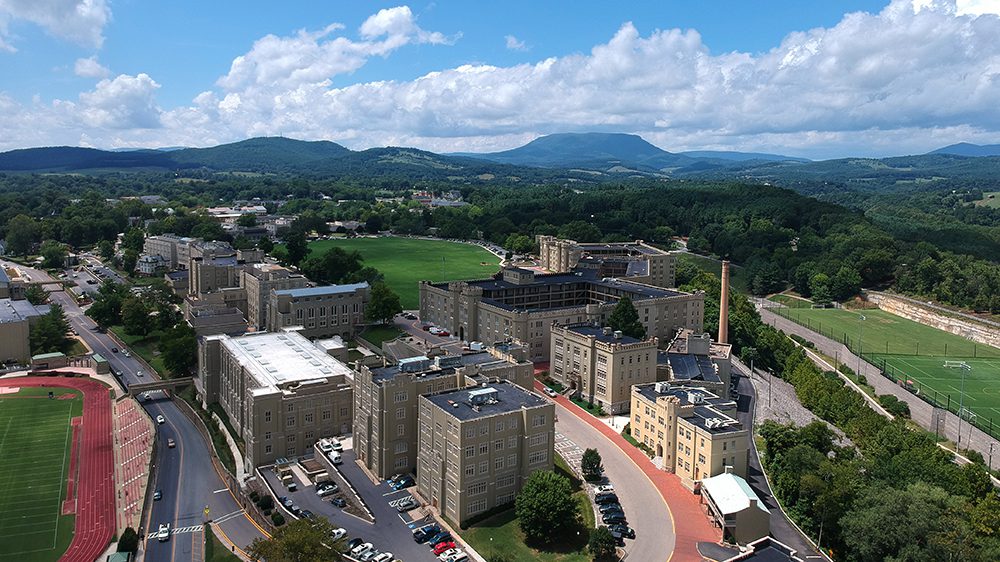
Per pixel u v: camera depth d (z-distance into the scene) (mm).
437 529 195500
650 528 194000
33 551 197375
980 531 177125
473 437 196750
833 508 189875
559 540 189875
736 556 169250
